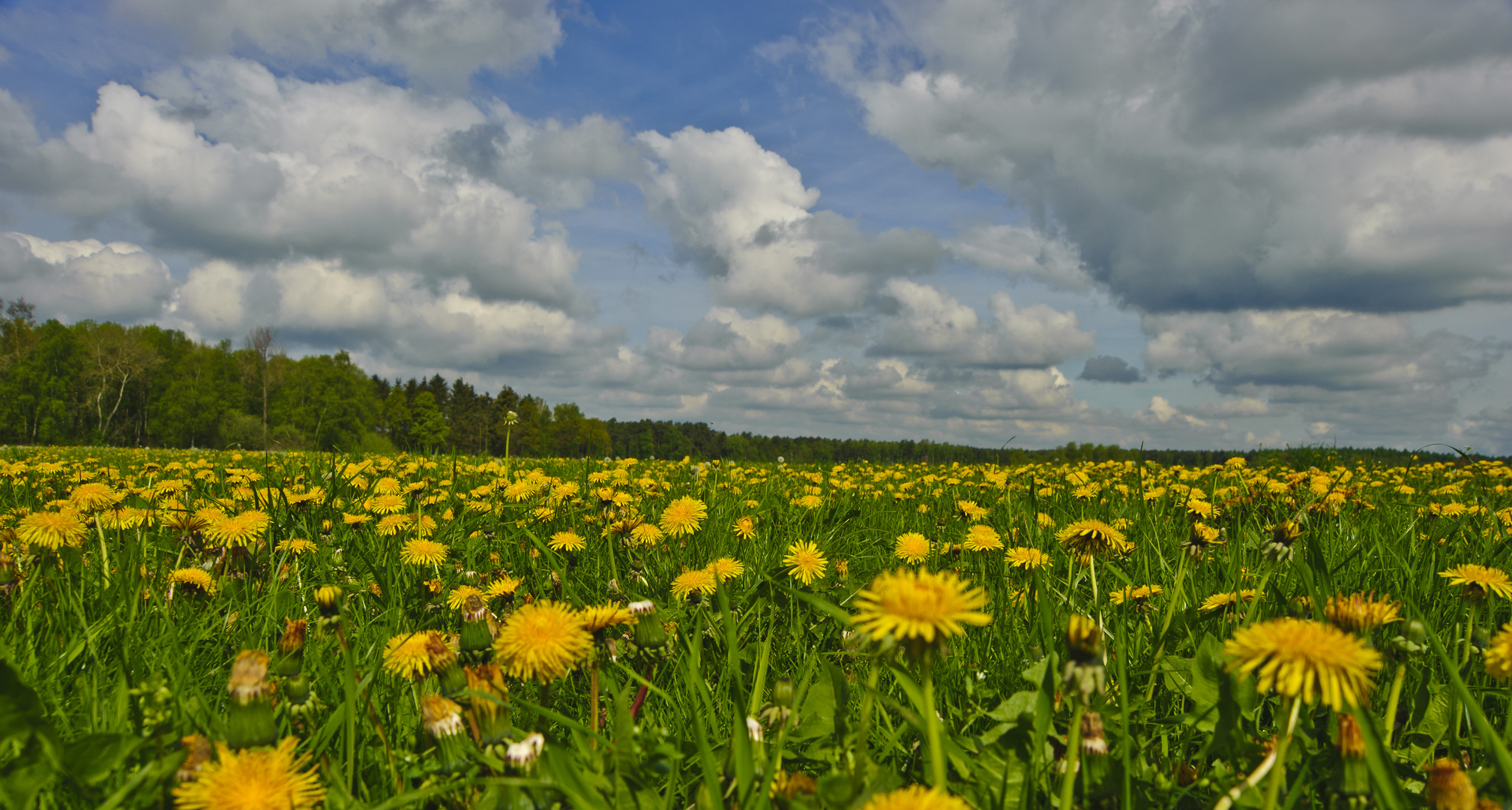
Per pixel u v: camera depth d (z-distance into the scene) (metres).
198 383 92.44
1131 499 6.68
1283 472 7.68
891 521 6.15
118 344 86.25
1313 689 1.20
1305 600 2.61
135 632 2.49
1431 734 2.01
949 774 1.76
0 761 1.59
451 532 4.66
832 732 1.92
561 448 128.75
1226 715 1.76
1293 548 2.45
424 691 2.05
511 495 5.55
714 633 2.70
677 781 1.74
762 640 2.86
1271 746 1.76
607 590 3.55
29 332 89.00
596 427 131.38
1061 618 2.83
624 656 2.16
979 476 9.93
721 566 3.12
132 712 1.82
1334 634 1.26
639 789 1.61
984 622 1.18
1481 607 2.93
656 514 5.80
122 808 1.38
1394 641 1.85
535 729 1.80
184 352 102.38
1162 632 2.46
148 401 92.06
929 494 8.07
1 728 1.30
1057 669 1.89
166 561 3.47
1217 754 1.93
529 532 3.99
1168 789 1.71
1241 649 1.30
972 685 2.27
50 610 2.64
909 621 1.17
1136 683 2.33
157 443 92.25
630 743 1.65
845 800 1.41
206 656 2.58
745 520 4.80
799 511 5.91
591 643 1.74
